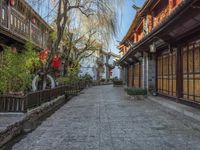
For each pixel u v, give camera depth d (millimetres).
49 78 18875
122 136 9188
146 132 9766
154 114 13938
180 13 10062
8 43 19469
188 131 9859
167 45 16766
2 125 8797
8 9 22750
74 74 30562
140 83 28141
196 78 13727
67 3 18109
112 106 17766
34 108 12758
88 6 18656
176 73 16250
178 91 16094
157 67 22250
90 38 33781
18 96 11430
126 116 13375
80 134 9516
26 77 14008
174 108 14711
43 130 10250
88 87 47938
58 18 17922
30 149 7711
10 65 13164
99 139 8789
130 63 37312
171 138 8844
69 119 12695
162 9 21344
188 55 14844
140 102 20094
